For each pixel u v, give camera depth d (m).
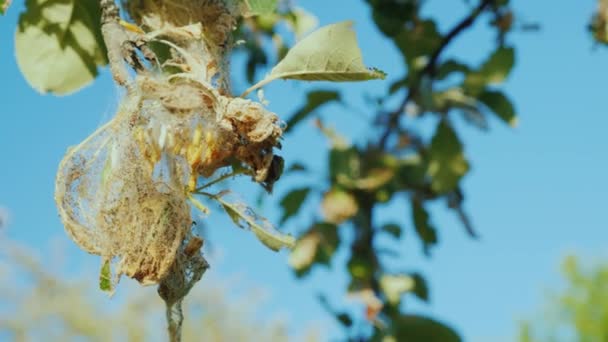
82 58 0.94
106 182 0.81
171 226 0.81
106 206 0.81
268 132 0.81
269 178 0.82
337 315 1.43
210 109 0.81
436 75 1.43
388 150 1.55
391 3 1.34
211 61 0.83
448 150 1.46
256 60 1.35
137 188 0.81
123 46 0.82
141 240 0.81
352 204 1.48
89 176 0.82
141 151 0.81
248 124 0.81
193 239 0.82
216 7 0.88
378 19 1.35
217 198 0.83
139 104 0.81
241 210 0.84
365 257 1.47
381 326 1.41
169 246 0.81
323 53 0.82
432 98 1.41
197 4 0.88
